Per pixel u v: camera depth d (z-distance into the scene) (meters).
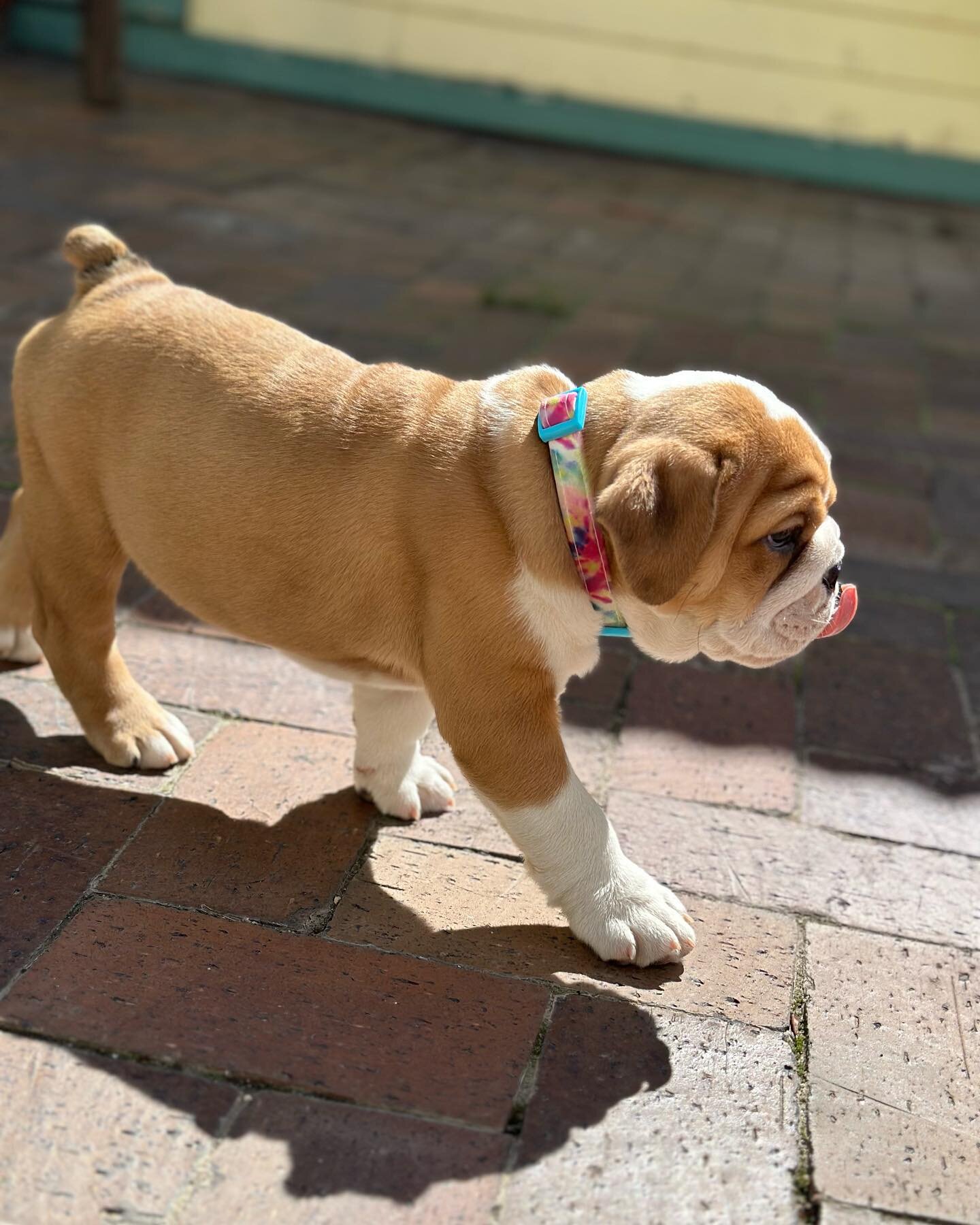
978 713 0.92
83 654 0.71
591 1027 0.58
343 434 0.62
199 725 0.78
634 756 0.82
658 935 0.61
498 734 0.60
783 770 0.82
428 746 0.80
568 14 3.31
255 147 2.68
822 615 0.60
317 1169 0.49
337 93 3.40
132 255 0.72
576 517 0.57
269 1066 0.53
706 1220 0.49
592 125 3.39
